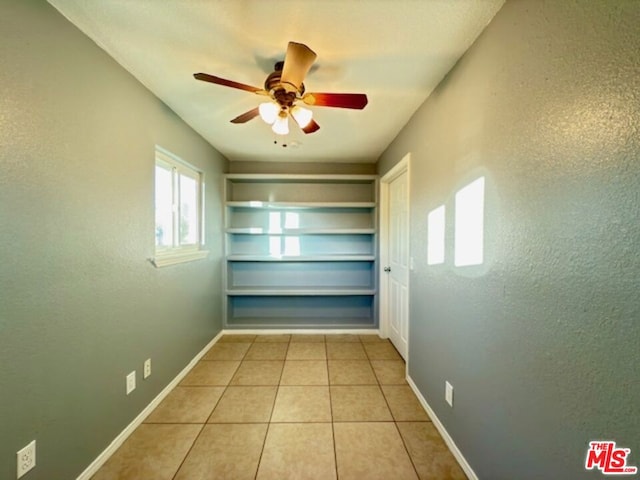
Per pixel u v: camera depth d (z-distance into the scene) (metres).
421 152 2.21
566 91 0.93
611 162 0.79
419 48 1.55
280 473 1.53
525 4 1.12
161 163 2.37
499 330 1.27
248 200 3.98
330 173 3.91
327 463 1.60
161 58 1.66
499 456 1.27
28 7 1.17
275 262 4.00
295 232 3.73
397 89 1.98
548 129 1.01
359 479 1.50
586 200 0.86
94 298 1.54
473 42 1.49
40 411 1.24
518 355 1.15
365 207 3.85
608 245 0.80
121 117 1.73
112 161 1.66
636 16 0.73
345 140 3.03
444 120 1.82
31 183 1.19
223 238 3.66
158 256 2.19
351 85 1.93
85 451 1.47
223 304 3.66
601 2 0.81
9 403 1.12
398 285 3.17
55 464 1.31
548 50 1.01
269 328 3.69
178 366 2.47
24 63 1.16
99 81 1.55
